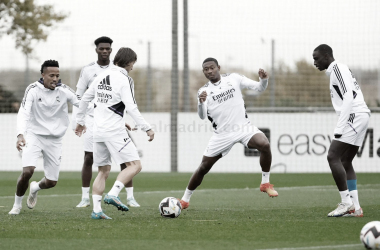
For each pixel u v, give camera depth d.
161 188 44.69
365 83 77.25
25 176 27.12
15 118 64.62
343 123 25.39
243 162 61.03
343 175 25.88
